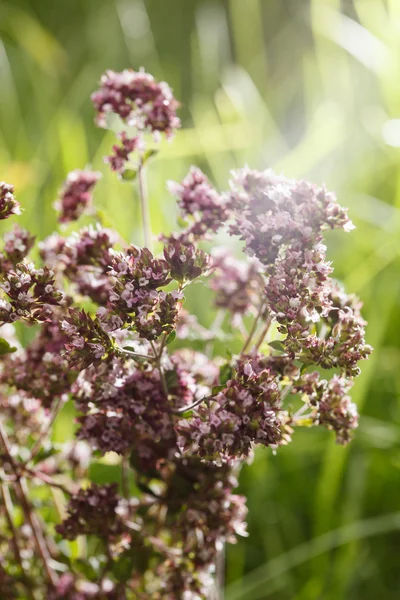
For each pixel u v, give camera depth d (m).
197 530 0.45
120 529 0.45
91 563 0.47
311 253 0.40
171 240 0.44
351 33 0.75
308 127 0.79
